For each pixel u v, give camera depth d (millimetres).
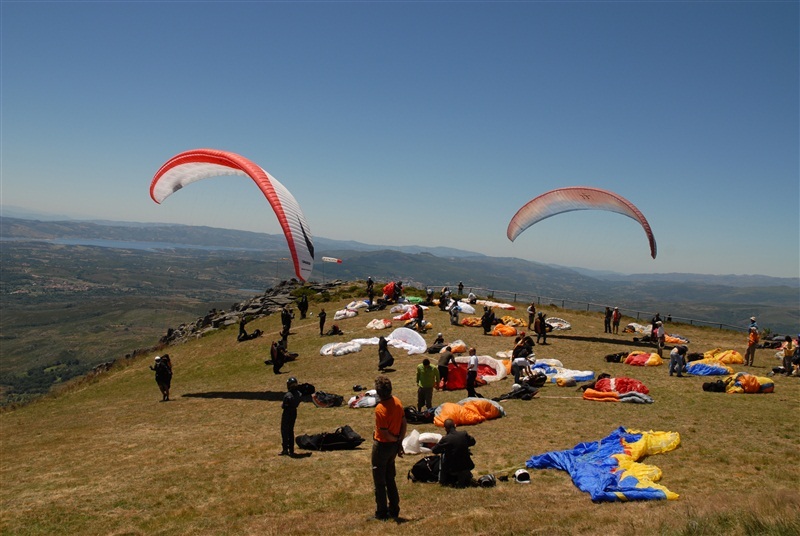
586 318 39094
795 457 11055
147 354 39406
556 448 12273
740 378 18031
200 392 23547
